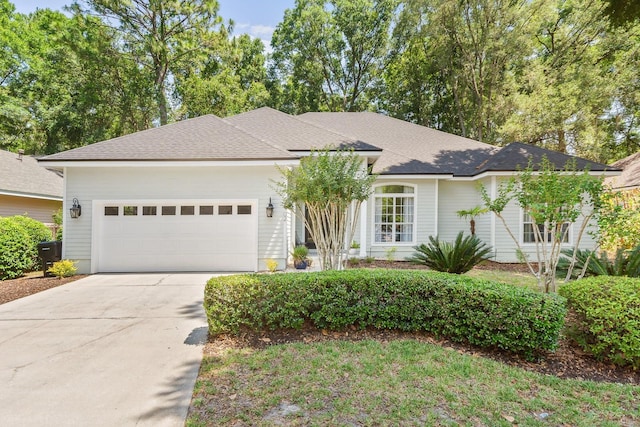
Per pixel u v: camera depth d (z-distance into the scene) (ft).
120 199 33.24
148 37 74.74
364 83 105.91
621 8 28.81
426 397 10.99
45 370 13.20
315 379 12.05
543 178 19.27
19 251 31.96
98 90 76.74
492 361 13.64
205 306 16.12
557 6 72.64
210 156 32.68
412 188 43.01
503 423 9.82
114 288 26.68
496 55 67.10
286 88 109.40
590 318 13.80
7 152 58.85
